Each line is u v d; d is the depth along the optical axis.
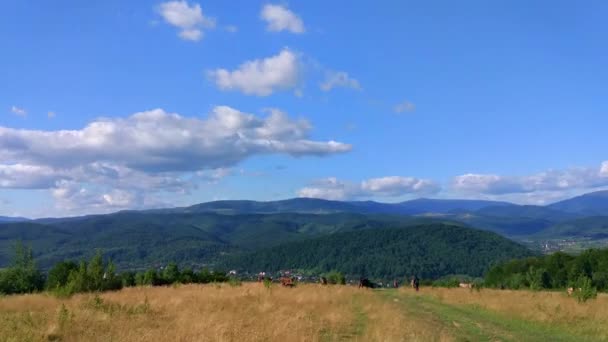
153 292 34.22
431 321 22.39
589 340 18.36
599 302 28.81
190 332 15.61
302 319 20.06
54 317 18.03
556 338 18.73
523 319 23.14
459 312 26.61
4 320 17.94
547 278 71.88
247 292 31.67
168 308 23.36
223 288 37.81
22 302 25.59
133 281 56.34
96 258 38.28
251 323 18.38
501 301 29.44
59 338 15.51
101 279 37.53
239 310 22.91
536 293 37.28
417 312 26.20
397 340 16.00
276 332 15.95
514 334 19.45
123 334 15.26
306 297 29.72
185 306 24.05
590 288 29.42
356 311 25.52
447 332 18.91
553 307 25.64
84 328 16.66
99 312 20.58
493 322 22.73
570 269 73.69
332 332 18.17
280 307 24.22
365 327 19.58
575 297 30.00
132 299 27.23
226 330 15.88
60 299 27.59
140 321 18.55
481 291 42.38
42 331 15.69
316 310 24.39
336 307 26.00
